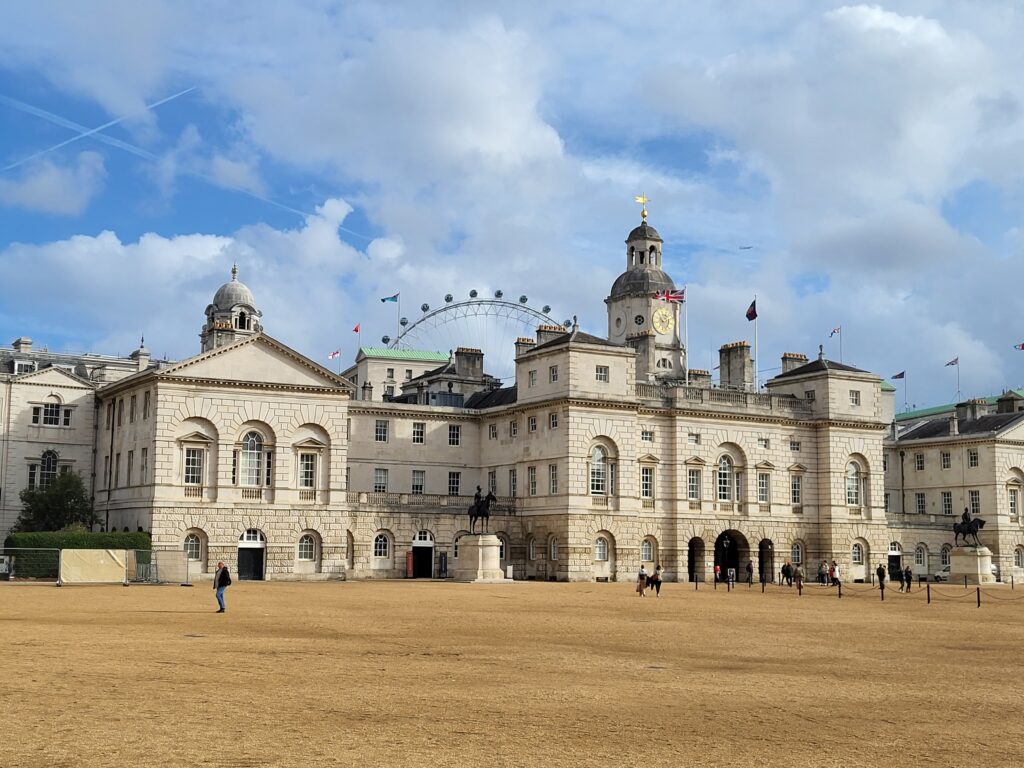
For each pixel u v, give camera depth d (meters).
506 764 22.03
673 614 63.81
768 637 50.25
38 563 91.75
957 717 28.89
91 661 35.50
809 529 128.62
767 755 23.64
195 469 104.75
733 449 125.56
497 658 39.41
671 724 26.88
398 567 115.25
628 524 116.94
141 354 154.12
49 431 118.00
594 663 38.59
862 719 28.31
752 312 134.88
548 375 118.25
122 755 21.92
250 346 107.31
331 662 36.88
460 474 127.56
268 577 106.06
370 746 23.34
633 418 118.12
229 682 31.66
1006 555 143.38
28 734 23.70
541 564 116.44
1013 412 152.62
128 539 98.94
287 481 107.88
